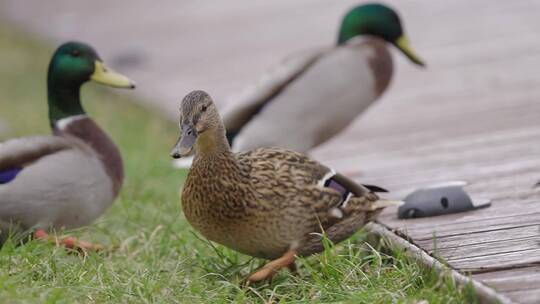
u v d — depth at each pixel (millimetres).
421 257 7883
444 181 11016
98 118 17969
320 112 12797
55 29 28938
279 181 7930
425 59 19062
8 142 9391
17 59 26312
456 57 18781
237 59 21625
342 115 12977
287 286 7945
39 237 9242
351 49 13039
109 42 25641
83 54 10406
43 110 20031
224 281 8109
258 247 8047
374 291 7469
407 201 9367
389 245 8578
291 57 13117
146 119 17781
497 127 13539
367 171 12125
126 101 19422
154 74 21375
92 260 8539
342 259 8227
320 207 8086
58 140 9602
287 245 8047
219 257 8773
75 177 9430
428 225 8922
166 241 9383
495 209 9242
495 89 16031
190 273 8508
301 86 12695
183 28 26156
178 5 29797
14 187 9172
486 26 20969
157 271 8336
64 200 9383
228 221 7852
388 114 15633
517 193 9820
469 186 10406
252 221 7848
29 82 23609
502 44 19203
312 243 8227
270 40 23172
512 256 7738
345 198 8273
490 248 8008
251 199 7816
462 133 13555
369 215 8531
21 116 19328
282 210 7902
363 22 13734
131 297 7668
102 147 9953
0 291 7484
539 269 7391
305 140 12867
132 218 10633
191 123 7613
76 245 9195
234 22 25984
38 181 9242
